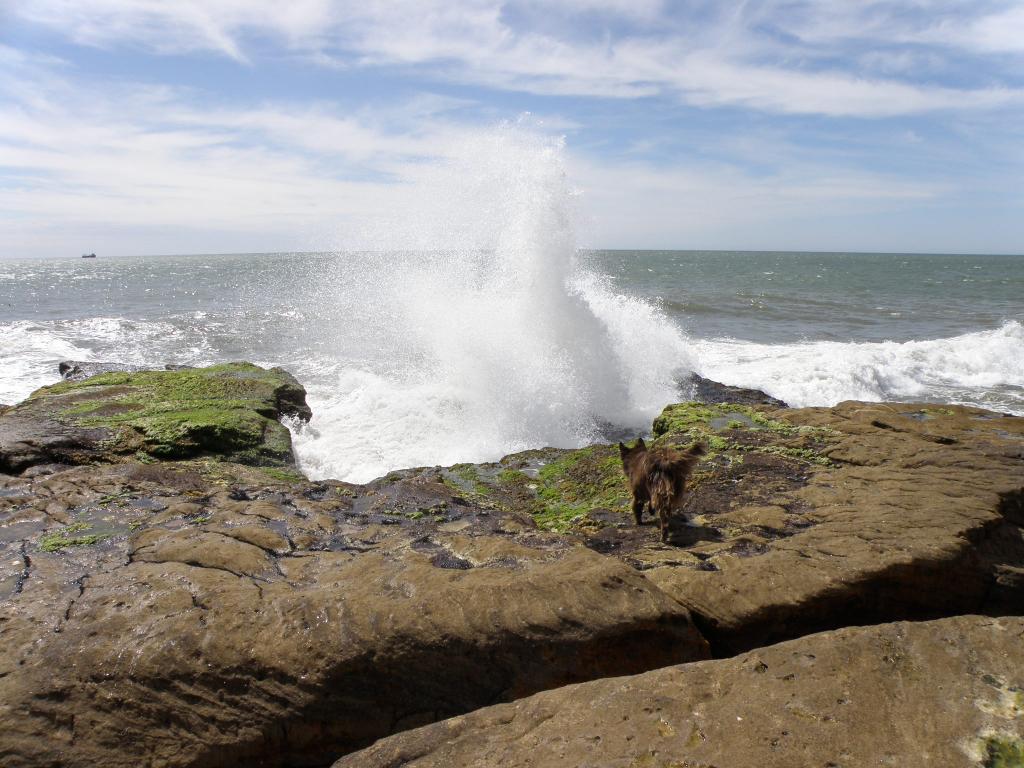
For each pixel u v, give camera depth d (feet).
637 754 8.70
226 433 26.37
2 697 11.04
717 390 37.58
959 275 208.03
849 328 75.31
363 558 14.78
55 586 13.91
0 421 26.45
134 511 18.42
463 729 9.80
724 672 10.16
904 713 9.07
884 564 14.37
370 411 34.53
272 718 11.68
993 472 19.33
